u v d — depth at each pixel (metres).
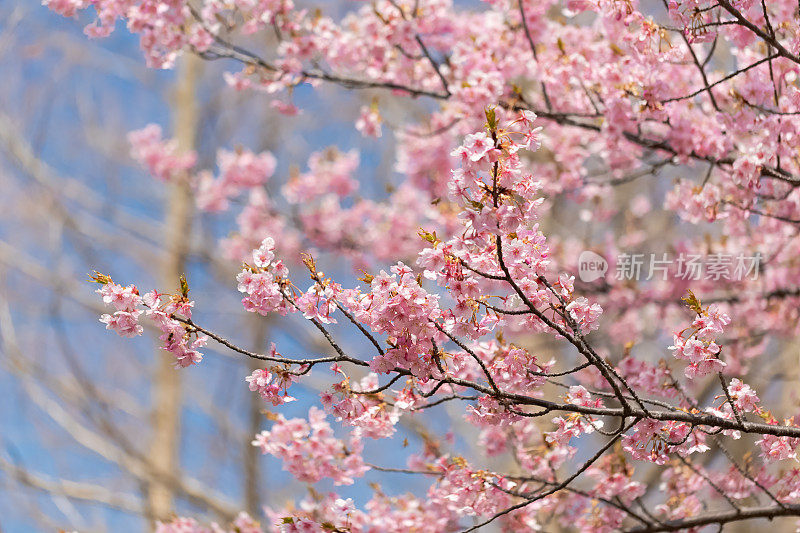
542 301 3.32
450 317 3.21
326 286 3.22
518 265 3.18
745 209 5.00
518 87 5.45
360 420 3.54
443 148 7.81
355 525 4.32
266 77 5.87
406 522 4.89
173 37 5.46
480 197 2.92
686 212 5.22
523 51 5.80
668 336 6.99
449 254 3.08
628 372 4.48
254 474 10.70
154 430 11.73
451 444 5.19
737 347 6.71
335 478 4.61
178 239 12.17
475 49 5.72
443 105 6.82
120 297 3.19
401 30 5.62
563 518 5.23
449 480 4.63
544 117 5.46
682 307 6.82
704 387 7.47
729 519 4.60
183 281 3.23
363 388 3.88
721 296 6.75
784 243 6.13
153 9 5.23
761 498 5.73
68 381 11.36
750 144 5.33
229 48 5.70
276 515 4.89
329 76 5.87
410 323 3.09
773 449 3.59
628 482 4.92
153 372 12.57
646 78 4.86
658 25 4.41
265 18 5.69
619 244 7.86
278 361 3.21
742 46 4.58
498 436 5.15
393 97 11.06
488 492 4.44
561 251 7.24
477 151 2.82
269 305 3.19
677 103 5.12
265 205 9.16
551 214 8.86
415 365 3.17
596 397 4.48
